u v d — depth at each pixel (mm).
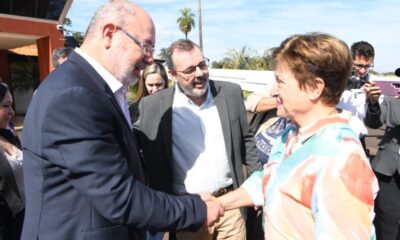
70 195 1583
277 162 1643
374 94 2986
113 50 1705
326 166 1317
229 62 37688
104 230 1617
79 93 1517
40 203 1603
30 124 1580
